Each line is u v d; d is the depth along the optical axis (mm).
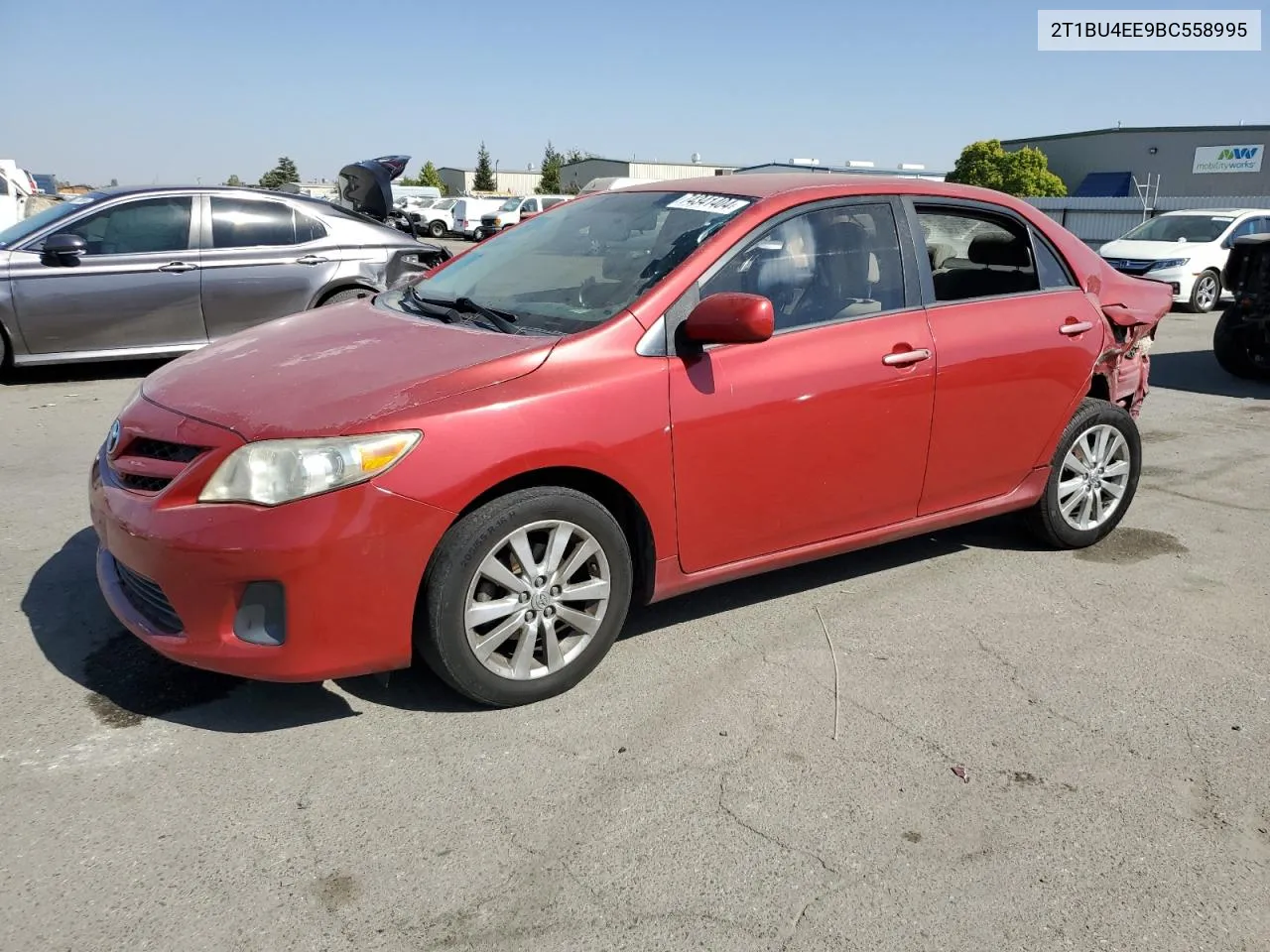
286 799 2682
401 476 2773
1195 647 3822
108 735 2953
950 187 4188
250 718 3072
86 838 2500
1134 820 2744
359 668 2865
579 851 2523
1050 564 4629
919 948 2252
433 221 41250
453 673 3002
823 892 2414
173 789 2709
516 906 2324
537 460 2965
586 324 3287
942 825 2686
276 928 2230
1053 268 4461
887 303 3836
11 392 7609
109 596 3109
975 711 3287
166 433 2900
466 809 2670
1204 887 2496
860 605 4102
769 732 3109
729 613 3980
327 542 2711
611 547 3203
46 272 7520
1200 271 15875
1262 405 8656
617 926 2275
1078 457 4625
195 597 2756
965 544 4867
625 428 3133
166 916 2252
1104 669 3611
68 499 5023
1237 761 3055
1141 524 5270
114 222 7781
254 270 8078
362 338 3381
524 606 3078
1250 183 52250
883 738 3102
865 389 3670
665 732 3084
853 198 3848
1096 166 58281
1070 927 2340
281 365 3172
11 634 3543
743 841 2586
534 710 3178
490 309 3586
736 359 3396
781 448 3504
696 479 3334
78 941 2170
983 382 4039
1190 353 11672
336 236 8438
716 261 3434
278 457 2711
